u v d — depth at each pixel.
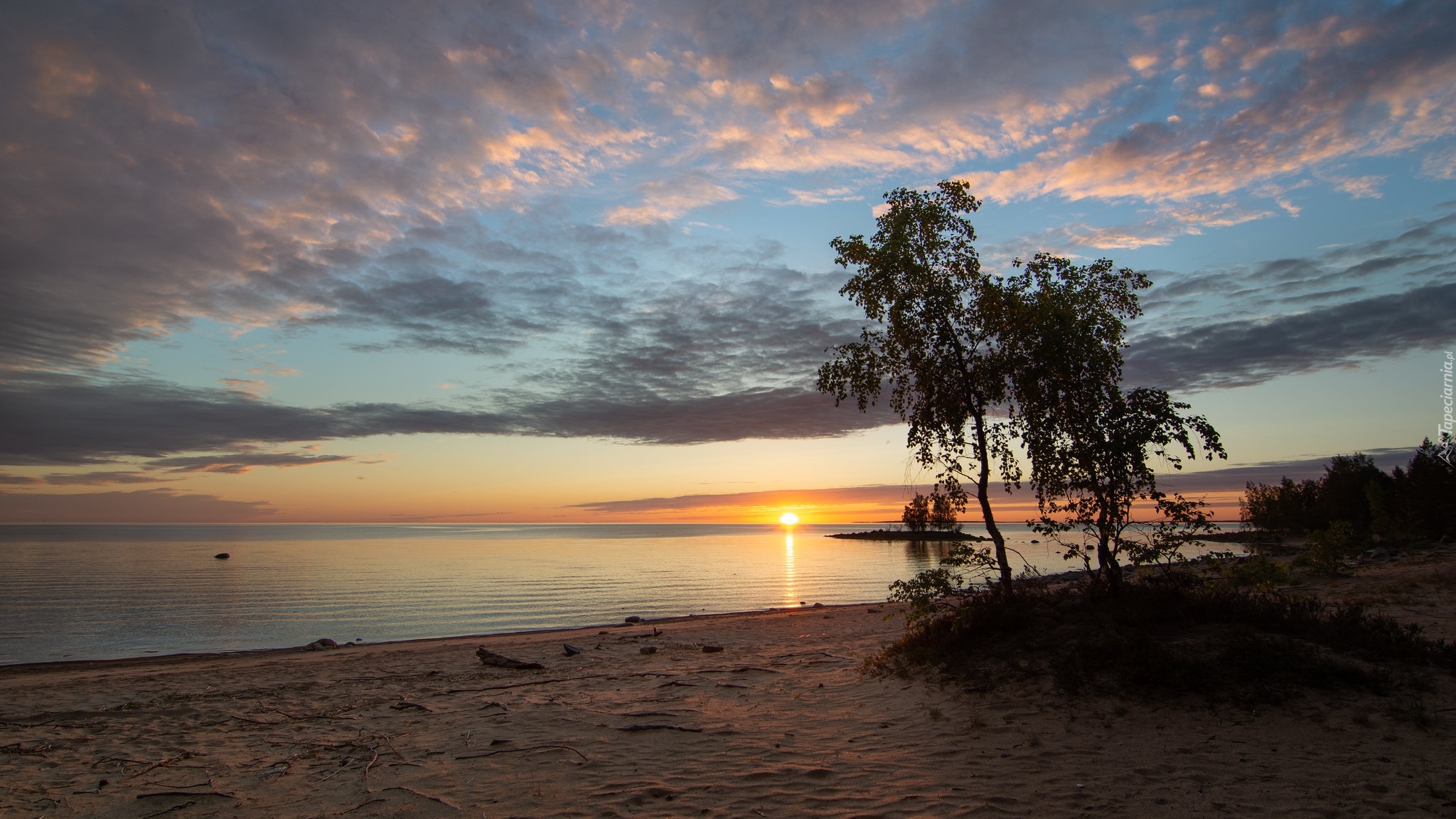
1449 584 16.02
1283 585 19.55
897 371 12.22
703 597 45.59
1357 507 61.56
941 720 8.34
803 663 13.79
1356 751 6.27
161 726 10.16
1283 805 5.34
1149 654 8.49
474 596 46.16
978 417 11.68
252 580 57.09
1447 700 7.17
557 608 39.81
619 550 122.00
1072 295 11.28
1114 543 10.84
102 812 6.36
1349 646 8.76
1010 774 6.36
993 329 11.38
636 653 17.80
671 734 8.36
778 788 6.29
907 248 11.45
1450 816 4.96
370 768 7.44
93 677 16.64
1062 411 11.09
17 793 6.99
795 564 82.38
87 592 46.72
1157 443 10.45
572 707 10.28
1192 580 10.80
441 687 13.02
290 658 20.19
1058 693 8.44
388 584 54.16
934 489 11.97
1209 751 6.54
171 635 30.28
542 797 6.25
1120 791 5.81
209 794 6.73
